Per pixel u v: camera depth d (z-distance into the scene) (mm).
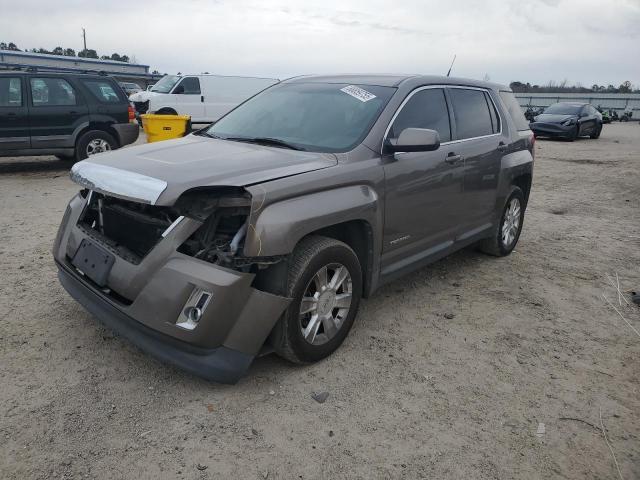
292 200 3156
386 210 3861
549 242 6875
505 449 2863
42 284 4582
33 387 3129
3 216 6844
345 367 3555
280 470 2611
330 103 4273
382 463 2703
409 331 4148
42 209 7273
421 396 3287
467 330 4227
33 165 11227
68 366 3363
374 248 3818
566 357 3887
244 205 2994
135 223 3244
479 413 3156
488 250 5949
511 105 5949
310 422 2975
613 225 7871
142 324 3010
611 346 4086
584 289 5230
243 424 2922
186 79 20406
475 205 5070
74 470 2527
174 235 3002
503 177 5430
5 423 2811
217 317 2914
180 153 3607
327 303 3504
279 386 3285
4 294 4352
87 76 10281
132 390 3158
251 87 21812
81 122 10188
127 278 3088
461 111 4914
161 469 2570
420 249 4441
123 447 2695
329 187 3385
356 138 3846
